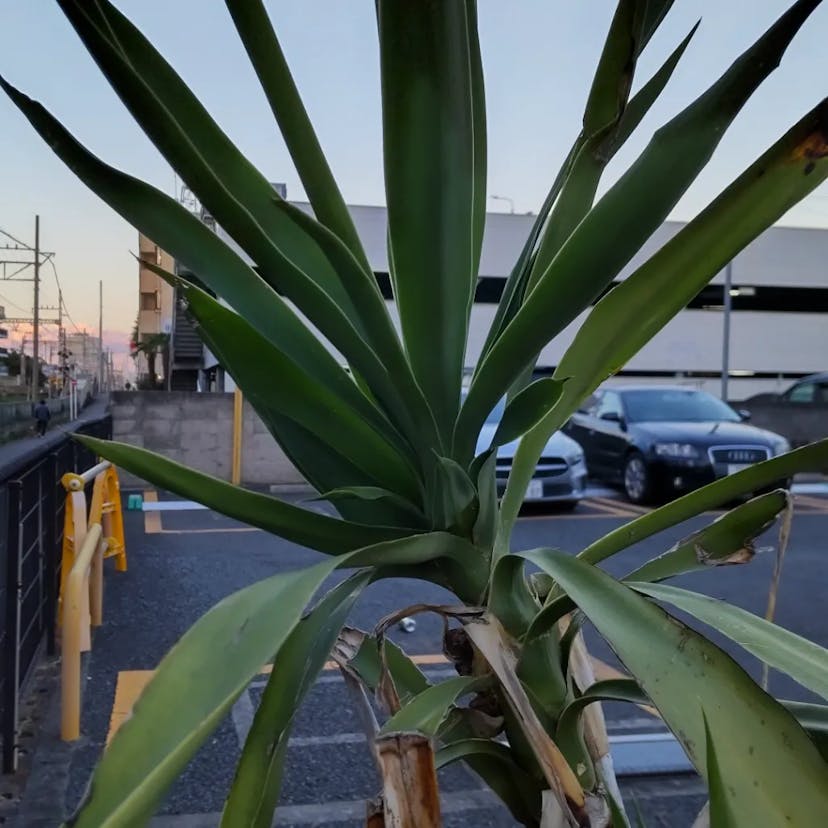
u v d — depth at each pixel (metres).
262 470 11.47
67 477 4.28
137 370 59.25
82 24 0.64
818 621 5.02
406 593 5.52
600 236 0.72
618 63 0.87
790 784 0.56
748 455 9.64
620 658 0.63
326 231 0.74
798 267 27.77
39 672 4.02
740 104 0.66
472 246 0.84
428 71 0.73
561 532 8.16
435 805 0.68
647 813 2.71
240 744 3.21
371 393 0.99
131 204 0.80
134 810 0.50
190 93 0.88
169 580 5.95
